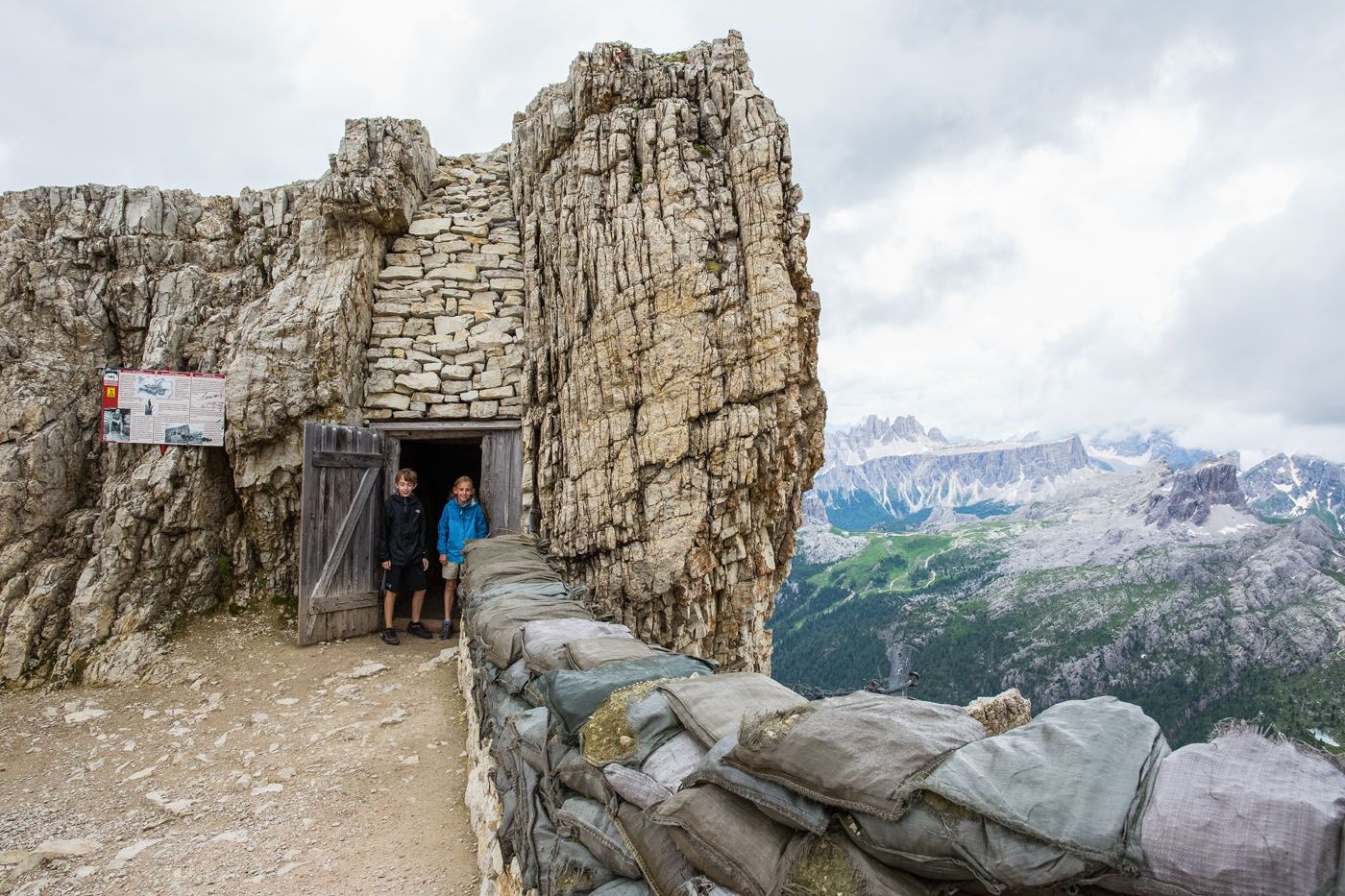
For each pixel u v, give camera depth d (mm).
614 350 11180
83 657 11086
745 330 10906
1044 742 1933
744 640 12031
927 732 2135
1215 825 1507
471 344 13023
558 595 7930
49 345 13031
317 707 9430
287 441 12422
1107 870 1574
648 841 2510
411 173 13195
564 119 12414
